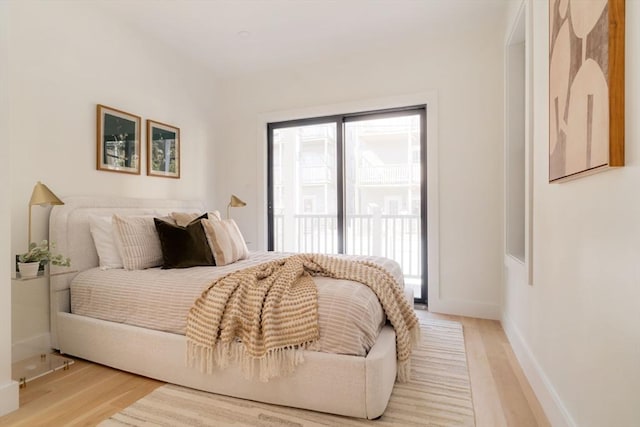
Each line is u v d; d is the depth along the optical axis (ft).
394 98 11.09
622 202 3.25
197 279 6.75
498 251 9.96
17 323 7.25
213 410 5.36
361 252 14.15
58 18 8.01
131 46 9.94
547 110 5.63
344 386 5.06
